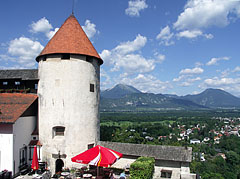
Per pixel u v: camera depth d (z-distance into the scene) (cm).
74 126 2108
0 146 1848
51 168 2070
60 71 2133
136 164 1694
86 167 2011
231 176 7850
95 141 2272
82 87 2170
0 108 1984
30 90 2355
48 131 2120
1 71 2461
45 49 2209
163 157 1950
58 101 2116
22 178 1814
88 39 2402
